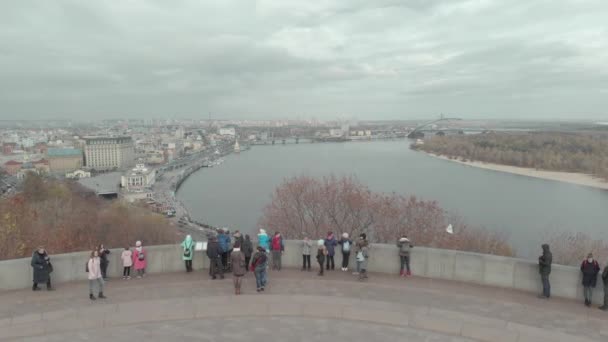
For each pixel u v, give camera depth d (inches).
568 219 4475.9
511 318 698.2
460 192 5989.2
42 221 2364.7
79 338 642.2
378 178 7190.0
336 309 728.3
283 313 732.7
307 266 950.4
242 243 920.9
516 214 4680.1
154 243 3068.4
